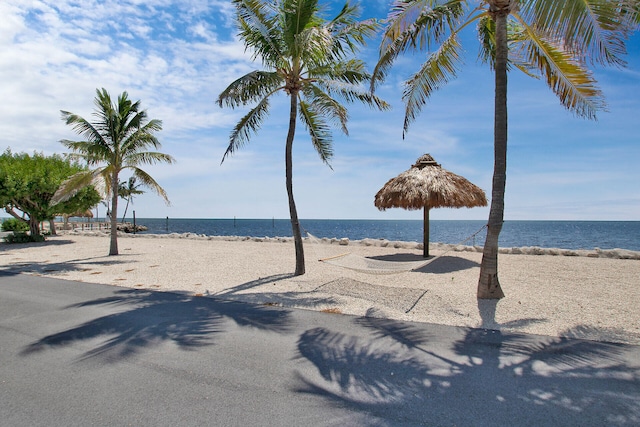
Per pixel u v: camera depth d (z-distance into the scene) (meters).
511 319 5.80
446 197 11.19
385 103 9.91
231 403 3.32
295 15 9.09
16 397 3.45
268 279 9.63
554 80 7.89
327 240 18.88
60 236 26.36
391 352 4.48
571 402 3.27
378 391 3.52
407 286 8.51
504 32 6.91
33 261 13.73
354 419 3.05
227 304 7.00
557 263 11.55
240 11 9.20
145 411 3.19
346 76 10.36
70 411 3.20
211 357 4.38
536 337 4.96
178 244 20.16
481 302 6.84
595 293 7.52
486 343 4.74
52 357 4.41
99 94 14.75
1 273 10.94
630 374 3.79
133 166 15.94
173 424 2.99
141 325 5.64
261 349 4.62
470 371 3.92
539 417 3.04
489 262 7.11
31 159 20.62
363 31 9.75
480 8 7.41
